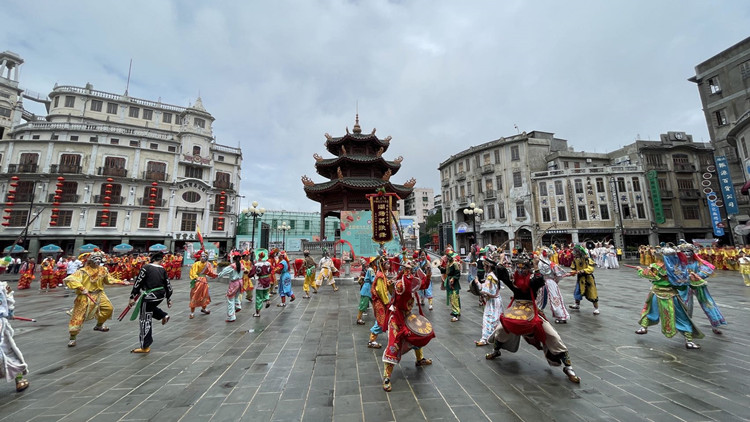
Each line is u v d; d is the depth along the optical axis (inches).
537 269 179.2
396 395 144.9
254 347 226.1
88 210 1323.8
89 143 1373.0
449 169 1845.5
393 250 738.2
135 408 135.3
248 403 138.3
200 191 1567.4
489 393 145.5
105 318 282.2
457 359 195.5
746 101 1114.7
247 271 387.2
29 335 270.5
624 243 1333.7
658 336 234.7
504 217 1526.8
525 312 173.6
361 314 301.3
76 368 186.9
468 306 393.1
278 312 363.6
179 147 1654.8
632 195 1370.6
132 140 1544.0
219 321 318.7
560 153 1497.3
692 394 139.6
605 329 257.8
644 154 1413.6
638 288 505.0
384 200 674.8
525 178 1487.5
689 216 1379.2
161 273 233.9
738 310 319.6
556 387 150.8
